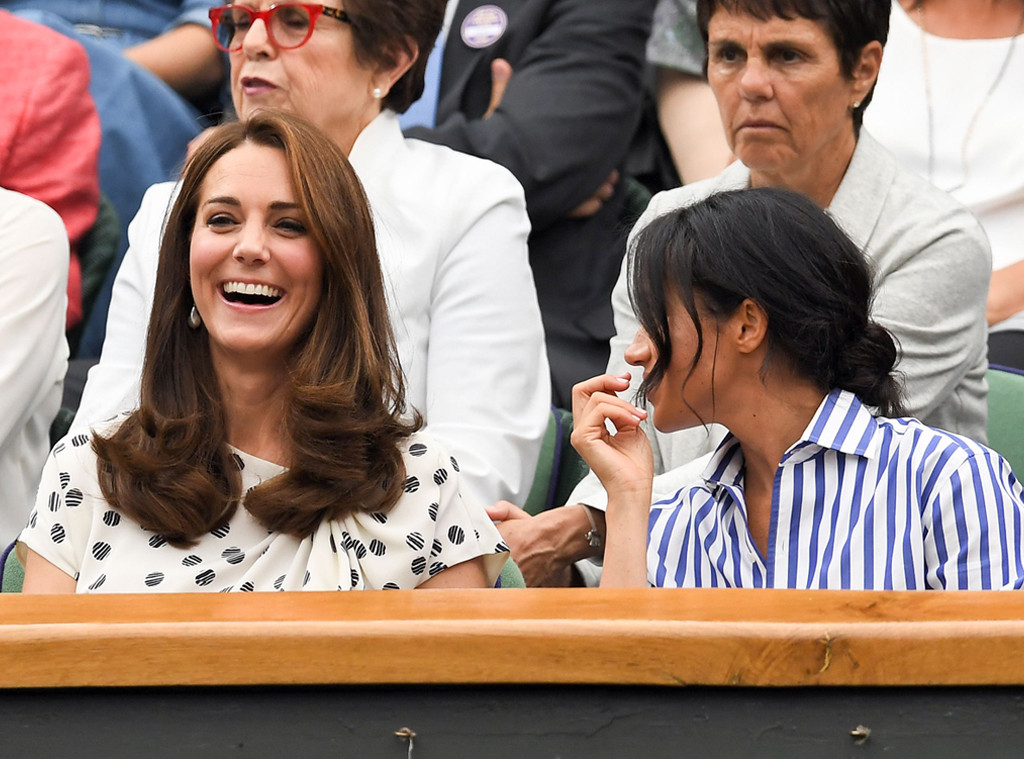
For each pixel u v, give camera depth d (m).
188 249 8.15
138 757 4.89
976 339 10.89
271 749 4.89
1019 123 13.80
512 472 10.58
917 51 14.17
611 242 13.61
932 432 7.92
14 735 4.90
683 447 10.49
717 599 5.30
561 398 12.95
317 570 7.67
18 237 11.02
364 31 11.19
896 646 4.84
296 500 7.68
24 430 11.01
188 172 8.11
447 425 10.56
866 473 7.83
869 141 11.11
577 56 13.63
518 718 4.89
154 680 4.86
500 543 8.06
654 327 7.97
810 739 4.87
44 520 7.95
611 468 8.41
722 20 10.72
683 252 7.93
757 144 10.71
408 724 4.89
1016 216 13.72
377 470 7.87
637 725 4.88
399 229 10.94
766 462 8.12
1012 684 4.86
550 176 13.21
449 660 4.85
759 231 7.88
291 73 11.13
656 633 4.84
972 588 7.48
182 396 8.05
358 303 8.00
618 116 13.60
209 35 15.53
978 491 7.61
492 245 11.13
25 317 10.84
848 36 10.51
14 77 13.43
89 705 4.90
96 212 13.65
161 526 7.72
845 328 7.93
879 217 10.83
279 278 7.89
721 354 7.91
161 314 8.13
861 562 7.72
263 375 8.05
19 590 8.29
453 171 11.40
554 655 4.84
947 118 13.98
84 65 13.80
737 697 4.88
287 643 4.85
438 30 11.59
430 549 7.85
